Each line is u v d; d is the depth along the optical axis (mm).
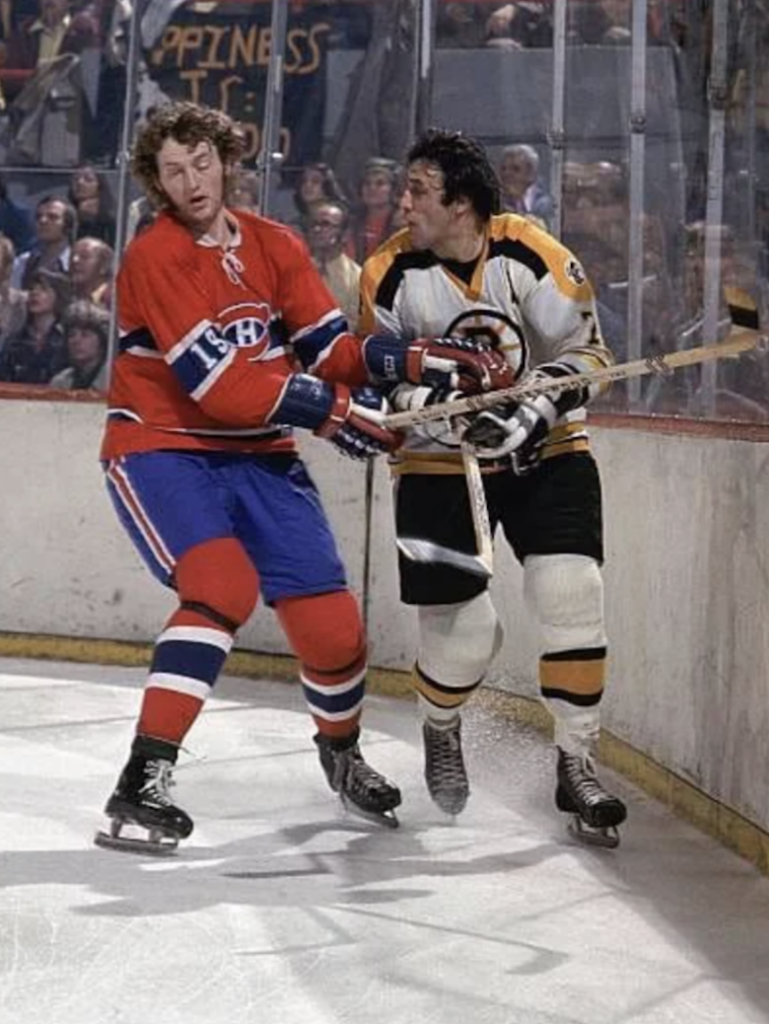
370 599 16672
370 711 15633
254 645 17125
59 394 17797
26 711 14984
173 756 10352
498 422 10391
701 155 13133
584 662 11047
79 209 18406
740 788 10797
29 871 9781
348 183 17844
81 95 18547
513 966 8422
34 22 18781
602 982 8219
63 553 17781
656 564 12664
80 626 17766
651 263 14039
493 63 16547
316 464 16875
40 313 18344
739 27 12484
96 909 9055
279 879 9867
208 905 9234
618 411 14586
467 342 10617
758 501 10672
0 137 18641
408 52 17391
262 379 10250
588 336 10859
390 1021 7574
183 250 10273
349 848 10664
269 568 10844
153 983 7969
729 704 11039
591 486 11133
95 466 17703
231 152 10375
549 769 13211
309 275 10688
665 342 13742
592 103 15008
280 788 12312
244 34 18219
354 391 10500
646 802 12359
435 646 11180
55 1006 7621
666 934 9055
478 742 14172
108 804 10336
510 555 15352
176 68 18406
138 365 10555
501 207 10867
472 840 10992
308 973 8188
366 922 9062
